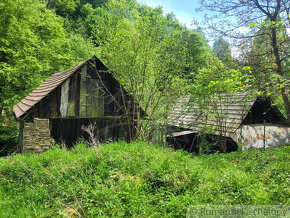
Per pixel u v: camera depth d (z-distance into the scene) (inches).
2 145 506.3
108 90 355.9
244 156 292.2
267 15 375.9
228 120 400.5
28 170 204.4
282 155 280.2
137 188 159.2
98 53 426.3
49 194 164.4
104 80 352.2
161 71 319.9
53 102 306.8
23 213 140.6
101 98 348.5
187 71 361.4
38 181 187.3
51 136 309.7
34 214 139.3
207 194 151.3
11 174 201.0
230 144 400.2
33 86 540.1
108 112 354.6
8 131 523.5
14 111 370.6
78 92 328.5
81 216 132.5
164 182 168.4
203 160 271.6
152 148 265.1
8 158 242.7
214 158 295.0
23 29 507.5
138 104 344.5
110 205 139.2
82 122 339.0
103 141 355.6
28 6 530.9
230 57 380.8
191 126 446.3
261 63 358.6
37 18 569.3
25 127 282.8
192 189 159.8
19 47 521.7
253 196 148.2
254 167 229.6
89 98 337.7
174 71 319.9
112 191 153.7
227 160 276.7
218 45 411.5
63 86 315.6
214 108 373.1
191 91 353.1
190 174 176.1
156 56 312.0
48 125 297.6
